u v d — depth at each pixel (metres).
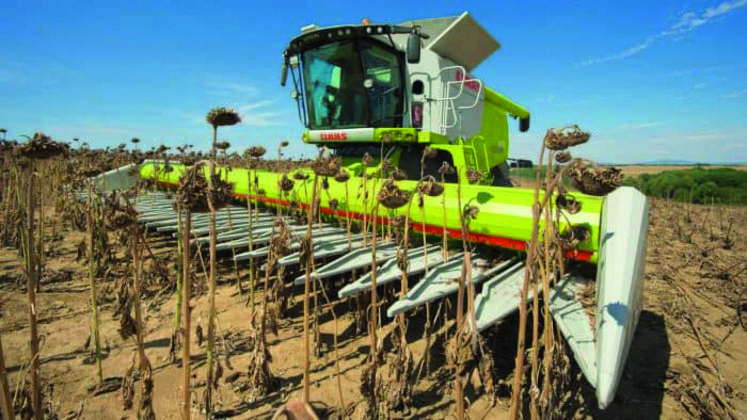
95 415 2.85
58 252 6.89
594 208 3.29
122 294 2.34
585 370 2.00
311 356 3.69
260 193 6.64
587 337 2.29
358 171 6.57
